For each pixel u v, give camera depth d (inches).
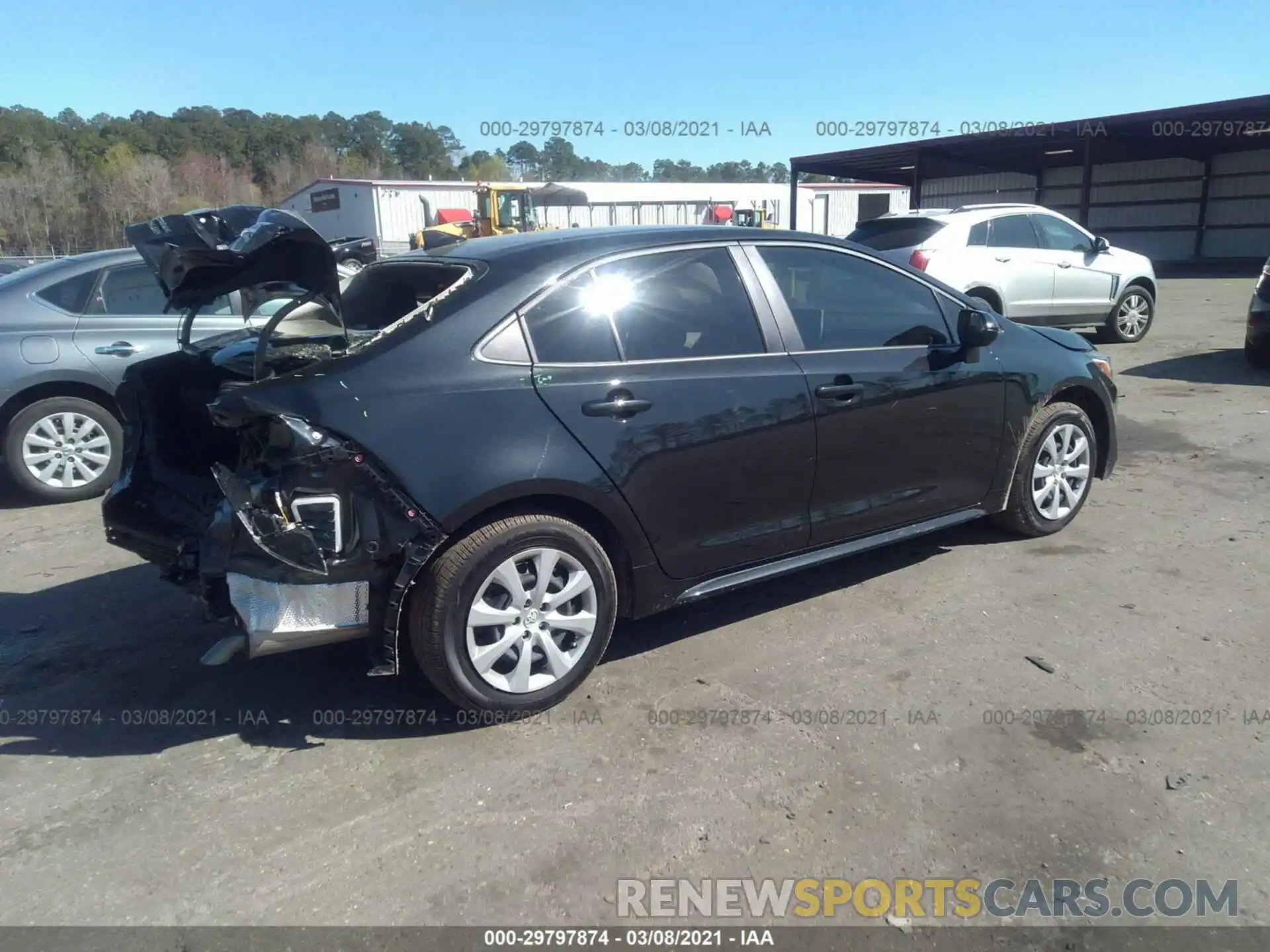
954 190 1417.3
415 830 114.0
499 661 136.9
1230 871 103.2
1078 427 199.8
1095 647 153.3
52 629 174.6
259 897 103.7
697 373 146.8
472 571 129.0
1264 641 153.2
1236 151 1096.2
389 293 156.6
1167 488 234.1
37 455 253.9
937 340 176.9
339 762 128.6
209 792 122.7
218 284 136.9
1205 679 142.3
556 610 138.5
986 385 179.2
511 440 130.5
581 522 141.2
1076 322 454.3
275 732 136.7
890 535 173.9
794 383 154.6
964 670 147.3
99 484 262.1
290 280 134.9
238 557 124.6
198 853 111.0
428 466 125.3
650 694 143.8
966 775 121.0
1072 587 176.4
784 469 155.3
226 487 126.8
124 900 103.8
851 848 108.7
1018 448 189.2
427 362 129.5
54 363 250.4
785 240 163.8
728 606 174.2
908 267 178.9
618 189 1279.5
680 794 119.1
